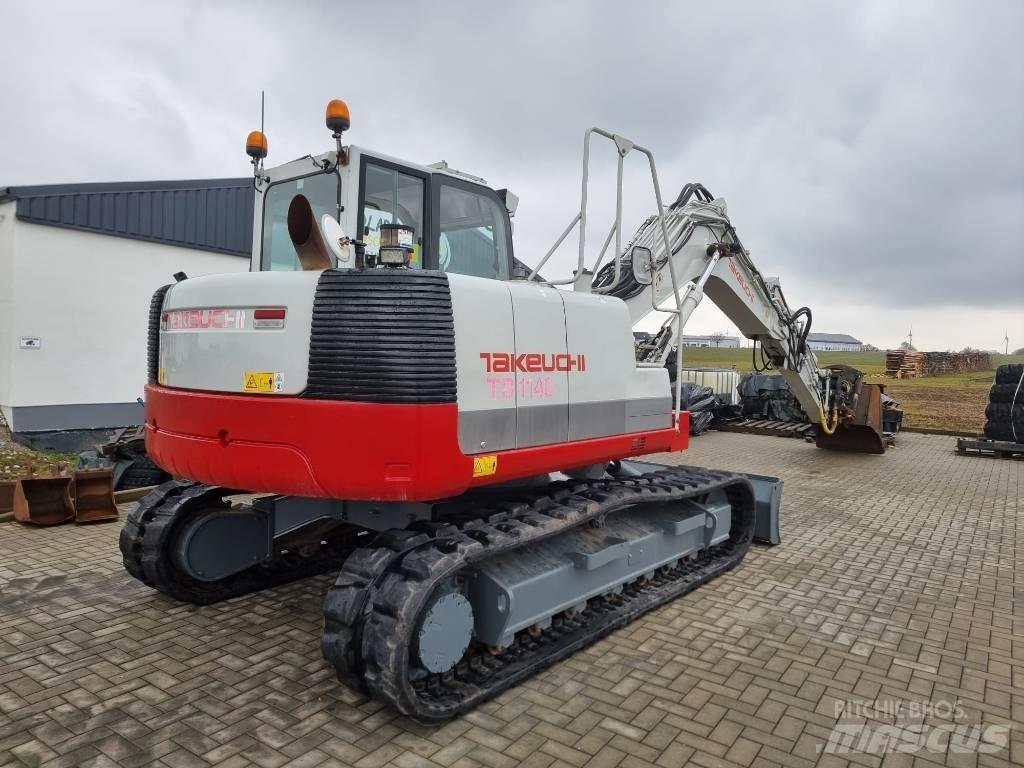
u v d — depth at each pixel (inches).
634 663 140.1
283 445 112.8
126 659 136.6
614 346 156.6
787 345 330.0
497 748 108.9
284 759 104.7
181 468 126.2
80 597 167.8
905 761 108.3
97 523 229.6
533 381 133.3
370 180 135.9
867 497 306.7
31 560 192.9
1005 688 132.3
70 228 365.4
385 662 107.4
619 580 157.2
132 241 392.5
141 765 102.4
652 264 184.7
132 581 178.7
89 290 376.2
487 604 127.6
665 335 208.5
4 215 353.1
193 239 419.2
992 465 398.6
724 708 122.8
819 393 386.3
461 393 117.9
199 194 421.4
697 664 139.9
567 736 112.7
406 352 110.3
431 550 118.6
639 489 166.7
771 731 115.7
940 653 147.2
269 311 114.7
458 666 128.3
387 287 111.2
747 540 211.2
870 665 141.0
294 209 113.8
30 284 354.6
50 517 229.3
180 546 155.9
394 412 109.7
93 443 380.8
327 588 178.5
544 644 140.9
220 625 153.7
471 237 161.3
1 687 124.7
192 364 124.5
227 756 105.1
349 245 118.5
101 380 383.2
